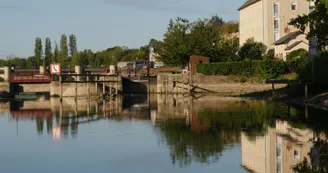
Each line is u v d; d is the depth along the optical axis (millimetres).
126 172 22516
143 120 44719
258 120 42031
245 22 134625
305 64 70000
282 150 27078
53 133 36094
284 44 105000
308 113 46781
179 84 101188
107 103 73562
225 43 109812
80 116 50156
